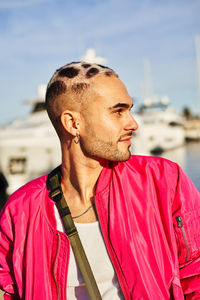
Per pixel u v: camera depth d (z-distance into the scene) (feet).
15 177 36.63
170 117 69.05
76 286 4.02
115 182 4.01
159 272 3.73
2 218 4.40
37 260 4.05
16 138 37.17
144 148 44.80
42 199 4.24
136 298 3.67
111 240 3.82
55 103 4.10
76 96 3.91
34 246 4.10
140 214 3.92
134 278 3.70
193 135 99.30
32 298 3.98
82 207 4.14
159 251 3.83
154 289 3.65
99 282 3.91
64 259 3.94
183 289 3.95
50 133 38.11
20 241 4.20
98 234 3.97
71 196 4.23
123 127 3.88
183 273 3.95
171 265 3.81
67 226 3.98
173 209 4.05
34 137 37.45
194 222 3.99
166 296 3.67
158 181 4.05
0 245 4.48
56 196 4.18
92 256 3.93
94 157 4.04
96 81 3.88
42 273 4.00
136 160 4.22
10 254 4.45
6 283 4.47
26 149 37.17
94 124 3.89
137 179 4.06
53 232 4.05
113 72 4.03
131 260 3.73
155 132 63.98
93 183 4.18
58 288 3.95
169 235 3.89
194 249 3.92
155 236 3.87
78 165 4.13
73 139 4.09
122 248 3.78
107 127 3.85
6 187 32.58
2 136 37.24
